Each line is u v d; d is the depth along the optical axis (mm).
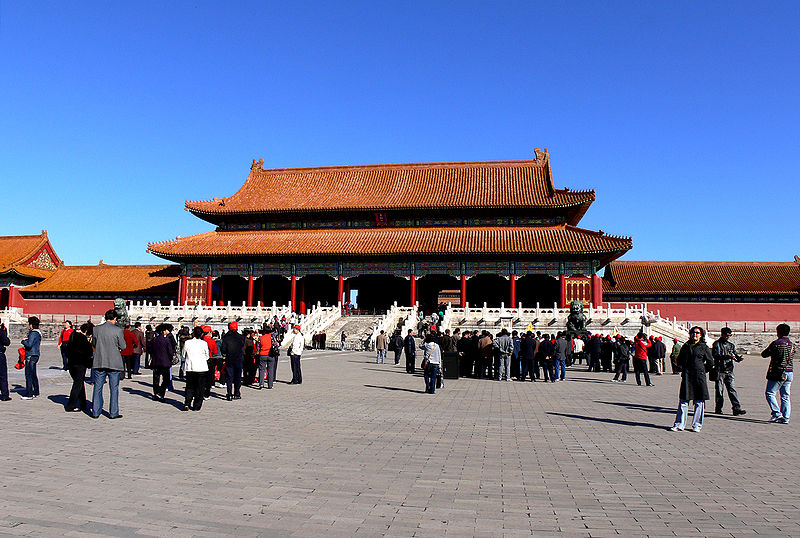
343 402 21688
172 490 10172
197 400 19141
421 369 37312
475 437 15484
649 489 10844
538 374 35156
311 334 61469
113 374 17188
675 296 79125
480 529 8617
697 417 16953
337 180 89188
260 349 25641
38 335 20828
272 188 89562
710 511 9609
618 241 69125
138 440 14172
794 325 76438
